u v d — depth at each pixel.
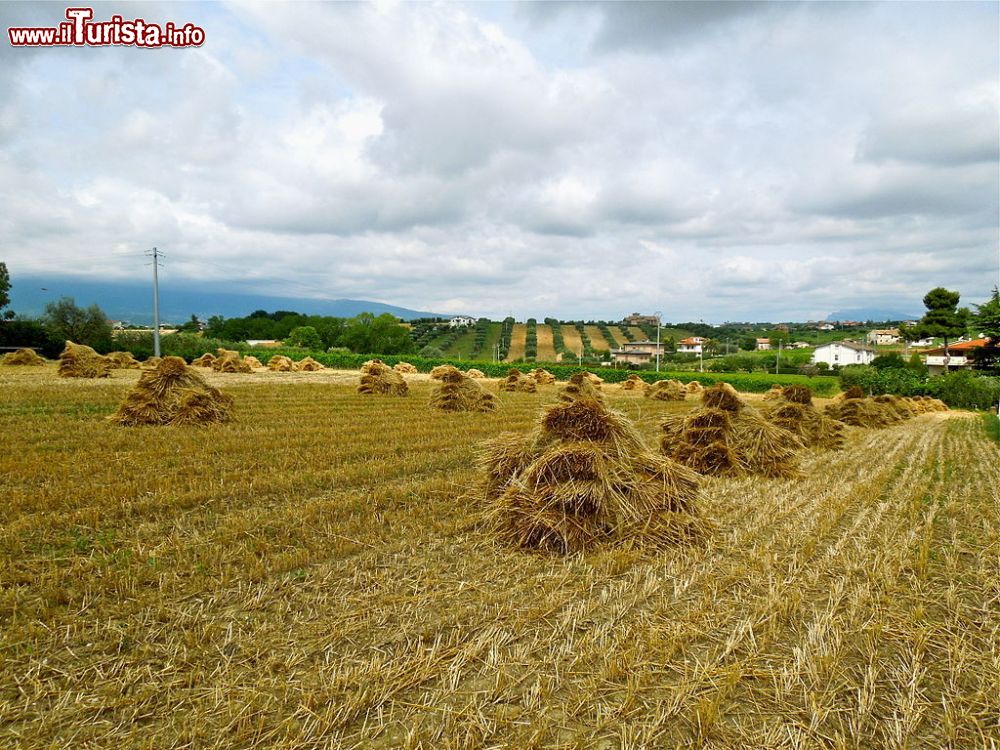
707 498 9.09
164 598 5.03
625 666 3.99
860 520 8.03
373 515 7.55
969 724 3.57
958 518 8.34
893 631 4.68
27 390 20.38
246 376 34.97
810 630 4.53
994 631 4.70
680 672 4.00
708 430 11.59
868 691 3.87
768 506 8.65
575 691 3.75
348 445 12.72
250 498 8.41
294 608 4.91
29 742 3.23
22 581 5.37
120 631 4.39
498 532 6.82
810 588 5.52
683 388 34.75
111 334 59.34
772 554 6.46
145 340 62.38
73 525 6.91
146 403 14.55
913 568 6.15
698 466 11.39
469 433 15.14
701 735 3.32
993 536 7.34
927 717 3.64
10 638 4.30
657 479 7.43
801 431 15.85
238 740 3.28
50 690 3.69
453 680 3.81
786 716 3.57
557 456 6.97
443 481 9.52
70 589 5.10
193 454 11.14
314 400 22.28
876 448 16.09
